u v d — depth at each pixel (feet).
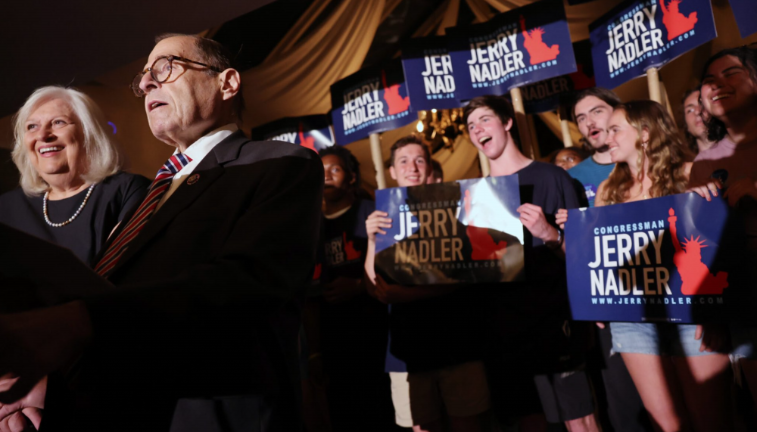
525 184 8.20
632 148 7.62
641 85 18.06
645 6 7.52
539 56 8.32
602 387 8.62
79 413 2.75
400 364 8.54
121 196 5.58
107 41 11.28
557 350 7.54
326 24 21.61
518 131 8.86
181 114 3.74
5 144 15.55
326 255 10.67
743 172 6.81
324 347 10.45
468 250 7.72
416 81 9.15
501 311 7.98
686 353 6.71
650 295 6.38
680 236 6.21
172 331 2.41
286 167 3.14
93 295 2.29
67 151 5.55
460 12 23.30
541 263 7.79
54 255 2.51
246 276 2.57
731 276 5.85
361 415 10.14
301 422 3.21
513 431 8.58
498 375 8.07
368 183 24.98
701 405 6.63
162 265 2.97
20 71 12.19
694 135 8.07
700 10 6.89
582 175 8.89
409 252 8.04
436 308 8.38
